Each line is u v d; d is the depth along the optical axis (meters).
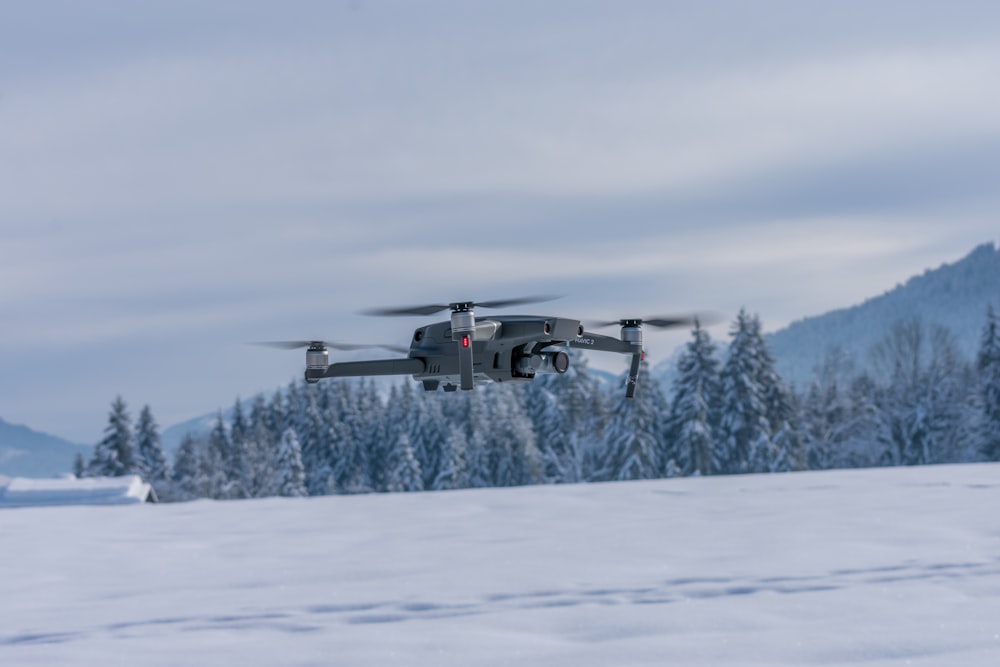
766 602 18.78
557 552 25.22
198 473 190.25
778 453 139.75
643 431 147.00
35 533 32.81
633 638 16.78
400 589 21.27
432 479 196.88
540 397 189.25
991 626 16.58
